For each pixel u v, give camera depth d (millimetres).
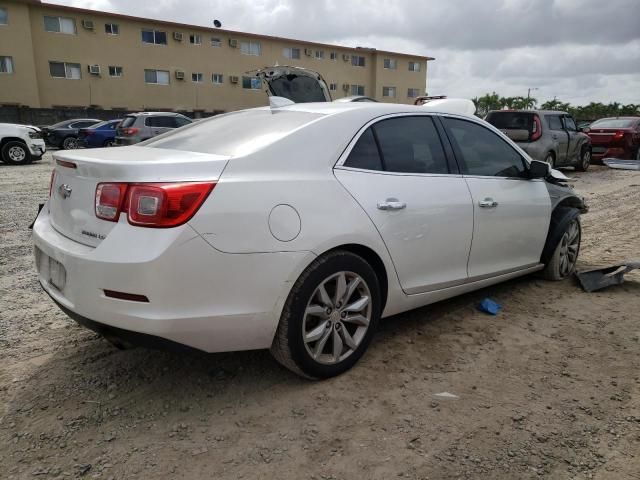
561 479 2277
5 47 30562
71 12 32344
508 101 66125
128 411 2758
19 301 4281
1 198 9250
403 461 2379
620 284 4816
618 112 67875
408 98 48156
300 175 2863
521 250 4348
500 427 2633
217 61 38156
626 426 2654
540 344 3580
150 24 35125
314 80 15273
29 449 2449
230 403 2832
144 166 2486
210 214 2490
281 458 2395
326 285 2982
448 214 3537
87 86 33562
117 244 2443
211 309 2541
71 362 3273
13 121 28812
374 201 3102
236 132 3203
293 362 2875
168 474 2289
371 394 2922
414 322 3939
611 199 10227
